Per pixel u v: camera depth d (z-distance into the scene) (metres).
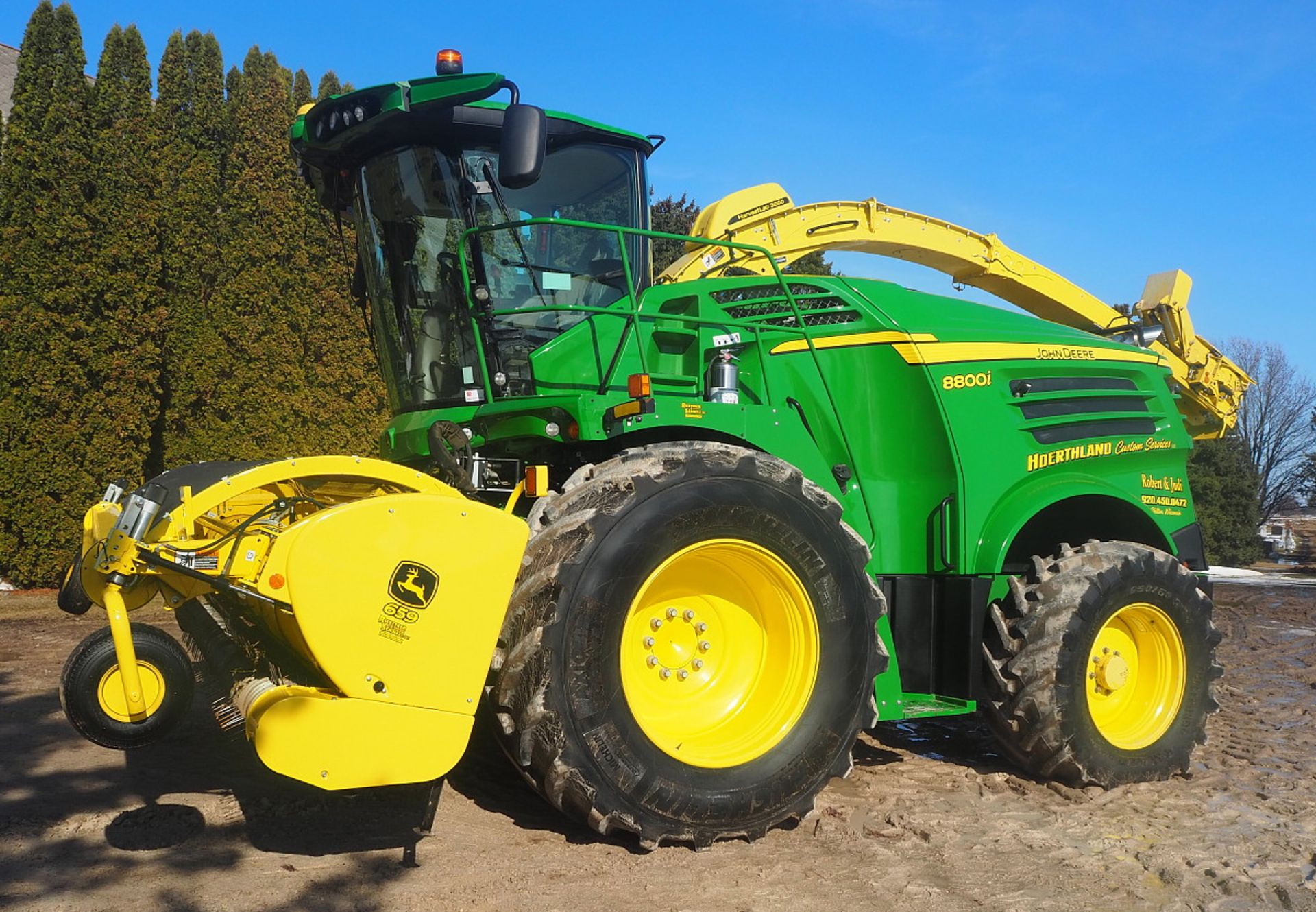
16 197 9.37
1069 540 5.26
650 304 4.32
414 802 3.71
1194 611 4.65
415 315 4.51
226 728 3.46
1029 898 3.04
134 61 9.97
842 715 3.67
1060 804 4.08
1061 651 4.21
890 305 4.63
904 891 3.06
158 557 2.97
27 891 2.78
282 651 3.48
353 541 2.91
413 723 2.99
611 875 3.08
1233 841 3.63
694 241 4.15
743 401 4.40
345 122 4.20
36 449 9.61
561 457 4.25
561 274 4.34
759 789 3.45
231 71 10.62
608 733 3.19
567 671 3.15
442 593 3.03
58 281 9.54
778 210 5.98
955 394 4.49
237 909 2.71
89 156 9.70
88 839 3.22
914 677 4.46
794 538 3.60
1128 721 4.58
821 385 4.48
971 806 3.99
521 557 3.16
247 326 10.45
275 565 2.86
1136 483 5.14
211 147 10.38
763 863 3.25
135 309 9.94
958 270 6.69
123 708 3.66
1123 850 3.52
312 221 10.77
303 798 3.66
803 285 4.67
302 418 10.79
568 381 4.15
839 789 4.17
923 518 4.51
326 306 10.83
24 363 9.45
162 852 3.12
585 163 4.50
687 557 3.51
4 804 3.53
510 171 3.64
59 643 7.12
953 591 4.43
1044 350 4.86
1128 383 5.25
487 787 3.97
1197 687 4.66
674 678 3.65
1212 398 7.09
